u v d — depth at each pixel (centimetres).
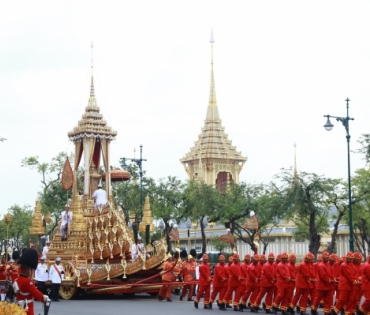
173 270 4188
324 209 7275
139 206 7719
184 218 8400
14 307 1700
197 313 3312
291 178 7100
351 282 2986
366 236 8638
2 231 11350
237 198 7969
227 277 3541
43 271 4231
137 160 7181
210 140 17162
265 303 3375
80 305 3834
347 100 5062
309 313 3344
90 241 4625
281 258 3291
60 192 8088
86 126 5281
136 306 3759
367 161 6203
